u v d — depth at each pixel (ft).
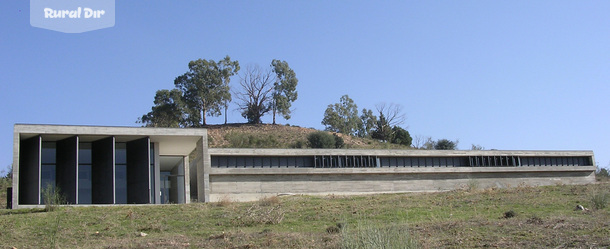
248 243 64.44
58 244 69.62
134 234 75.82
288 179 146.72
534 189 114.11
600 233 58.54
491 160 168.04
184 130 129.70
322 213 88.94
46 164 126.82
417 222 76.07
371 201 103.09
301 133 280.10
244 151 142.72
